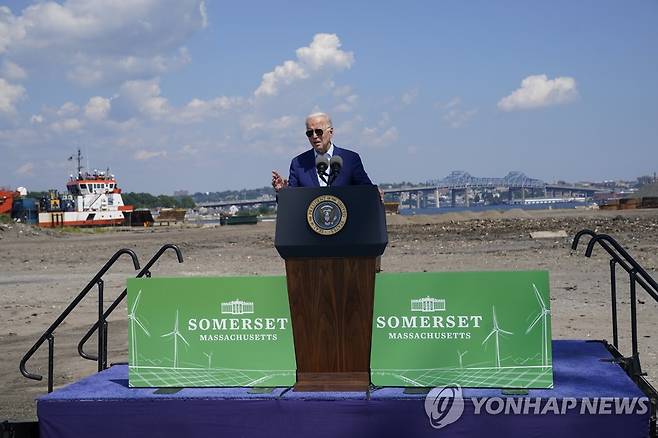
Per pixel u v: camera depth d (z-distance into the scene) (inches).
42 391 374.3
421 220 2394.2
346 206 220.1
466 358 223.5
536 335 221.3
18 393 370.6
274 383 230.2
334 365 224.7
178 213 4463.6
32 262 1186.6
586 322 504.7
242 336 232.4
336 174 234.8
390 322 226.1
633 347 251.1
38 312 637.9
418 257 1031.0
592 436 206.1
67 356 458.3
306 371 226.1
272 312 231.5
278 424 214.2
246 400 215.3
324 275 223.3
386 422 210.7
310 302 224.4
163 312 235.8
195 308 234.5
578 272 792.3
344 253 220.7
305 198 221.3
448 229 1798.7
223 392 223.9
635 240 1209.4
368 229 218.4
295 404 213.3
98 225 3415.4
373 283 222.1
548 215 2596.0
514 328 222.2
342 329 223.8
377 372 225.3
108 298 719.1
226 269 966.4
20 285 848.9
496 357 222.4
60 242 1747.0
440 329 224.5
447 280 225.0
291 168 265.9
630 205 3614.7
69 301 704.4
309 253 221.5
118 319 587.5
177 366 234.4
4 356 461.4
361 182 259.6
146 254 1296.8
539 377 219.5
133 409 219.0
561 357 259.0
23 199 3390.7
